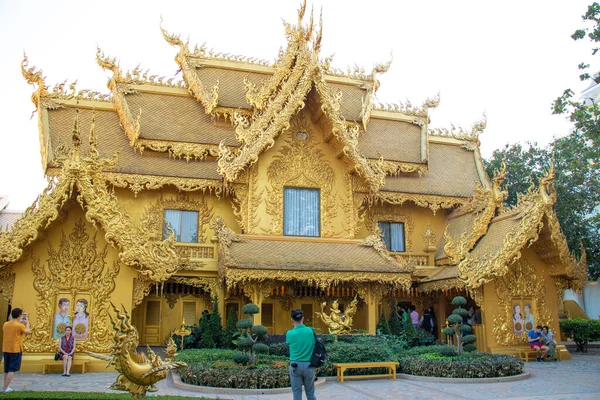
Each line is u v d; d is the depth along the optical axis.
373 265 22.59
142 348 23.20
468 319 24.70
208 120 28.08
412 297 27.09
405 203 28.95
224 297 23.22
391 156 29.22
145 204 24.88
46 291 18.75
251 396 13.34
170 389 14.62
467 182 30.50
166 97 28.59
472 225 26.25
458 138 32.69
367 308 22.44
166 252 19.48
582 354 26.19
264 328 15.48
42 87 26.20
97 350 18.64
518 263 23.89
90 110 27.00
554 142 37.72
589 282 40.25
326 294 24.89
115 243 18.95
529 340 22.77
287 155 25.52
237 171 23.47
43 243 19.03
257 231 24.33
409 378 16.73
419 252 28.23
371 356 17.36
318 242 24.36
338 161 26.14
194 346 21.77
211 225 25.30
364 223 28.00
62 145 21.66
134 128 25.16
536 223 22.58
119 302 19.17
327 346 18.12
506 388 14.78
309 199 25.50
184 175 24.72
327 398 13.09
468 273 22.48
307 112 26.17
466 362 16.61
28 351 18.27
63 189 18.31
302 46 24.98
